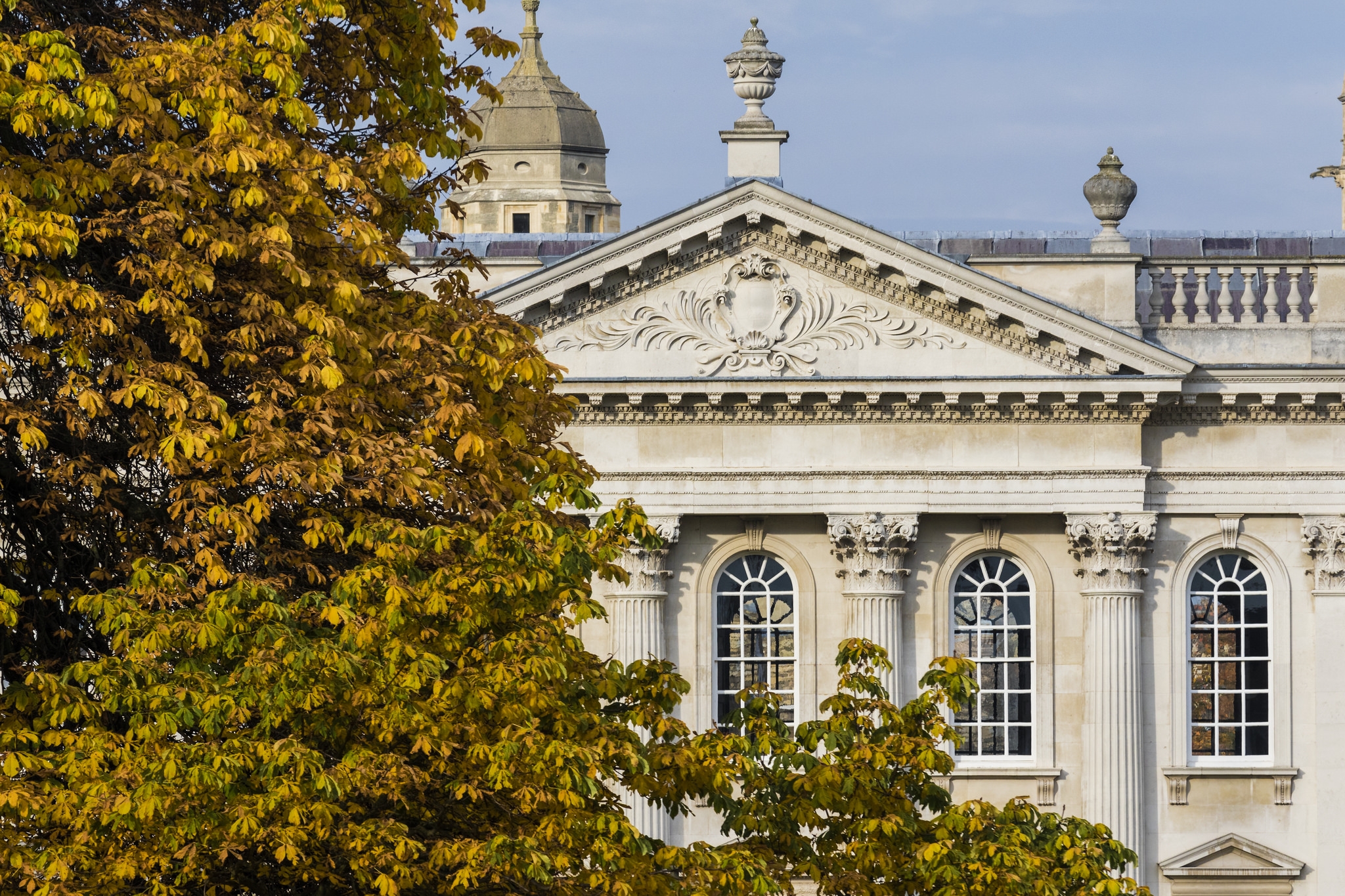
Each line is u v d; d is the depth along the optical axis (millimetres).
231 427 63750
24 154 68312
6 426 66812
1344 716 129500
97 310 63469
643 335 126875
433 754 61094
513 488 70625
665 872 64812
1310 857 129625
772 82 127812
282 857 56094
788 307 126562
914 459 127500
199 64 65688
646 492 127500
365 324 69812
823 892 70000
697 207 124500
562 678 63562
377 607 61844
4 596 60750
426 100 74750
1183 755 129625
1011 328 125688
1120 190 128500
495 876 58906
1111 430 127125
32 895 55312
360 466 65688
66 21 71562
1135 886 69812
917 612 129500
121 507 68938
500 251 136625
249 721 62656
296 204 66125
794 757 69750
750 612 130875
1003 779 129000
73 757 57281
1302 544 129375
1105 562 127438
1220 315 128500
